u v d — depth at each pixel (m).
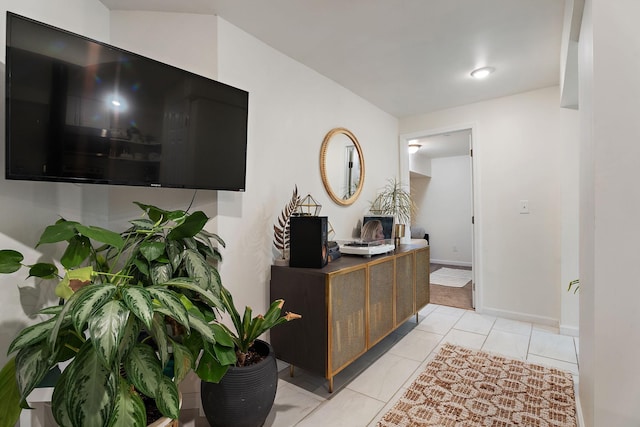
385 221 2.94
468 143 5.21
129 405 0.92
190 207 1.79
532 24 1.92
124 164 1.34
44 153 1.13
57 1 1.42
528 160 3.04
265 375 1.44
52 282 1.38
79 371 0.86
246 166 1.92
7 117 1.05
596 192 1.06
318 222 1.92
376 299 2.22
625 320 1.01
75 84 1.20
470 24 1.93
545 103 2.95
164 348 1.00
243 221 1.96
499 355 2.31
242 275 1.95
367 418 1.62
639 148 1.00
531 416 1.61
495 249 3.22
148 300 0.90
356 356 2.00
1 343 1.17
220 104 1.69
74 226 1.04
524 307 3.07
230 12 1.79
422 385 1.92
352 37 2.06
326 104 2.67
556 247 2.92
